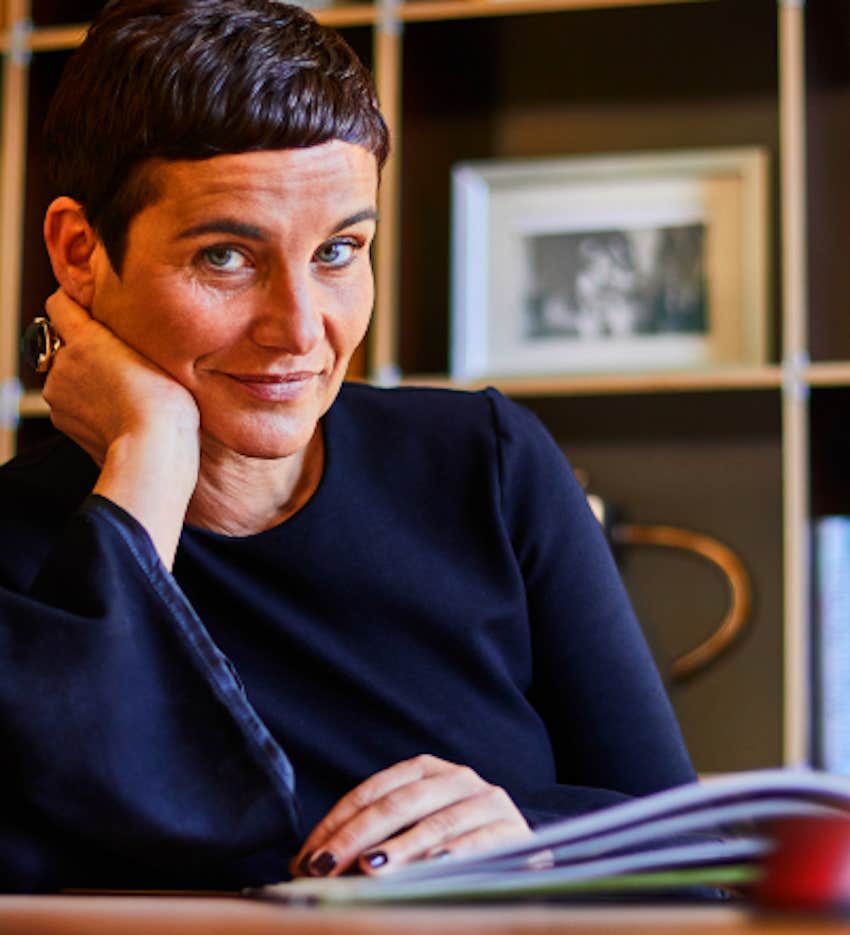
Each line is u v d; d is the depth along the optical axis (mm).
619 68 5070
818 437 4770
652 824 1296
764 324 4844
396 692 2211
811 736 4484
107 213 2037
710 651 4914
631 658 2355
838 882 989
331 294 2035
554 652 2328
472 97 5223
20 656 1713
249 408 2045
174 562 2209
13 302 4992
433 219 5188
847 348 4887
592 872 1275
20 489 2264
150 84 1940
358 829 1620
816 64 4965
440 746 2209
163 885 1802
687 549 4977
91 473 2240
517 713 2283
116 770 1678
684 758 2346
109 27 2018
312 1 5000
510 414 2414
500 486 2330
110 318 2105
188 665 1748
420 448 2354
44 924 976
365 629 2236
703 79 5086
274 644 2209
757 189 4926
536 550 2330
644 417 5004
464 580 2283
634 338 4977
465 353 5012
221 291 1996
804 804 1256
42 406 4898
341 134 1958
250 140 1911
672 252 4992
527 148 5211
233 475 2191
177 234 1966
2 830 1749
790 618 4465
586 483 5023
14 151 5066
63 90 2086
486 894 1179
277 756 1720
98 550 1787
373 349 4828
